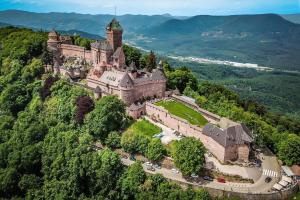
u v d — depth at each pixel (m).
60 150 188.50
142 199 154.12
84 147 181.50
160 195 152.75
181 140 172.75
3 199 185.00
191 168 156.75
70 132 197.12
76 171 173.00
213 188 154.62
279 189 156.88
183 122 193.25
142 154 180.62
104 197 165.50
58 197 168.00
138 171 161.62
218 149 173.62
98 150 190.00
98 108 199.38
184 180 160.75
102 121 192.50
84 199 165.75
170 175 164.75
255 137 196.25
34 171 197.00
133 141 181.62
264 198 152.62
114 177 168.00
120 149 187.75
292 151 178.50
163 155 175.12
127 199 162.00
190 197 149.00
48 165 189.88
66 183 172.12
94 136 199.12
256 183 160.62
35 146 199.00
